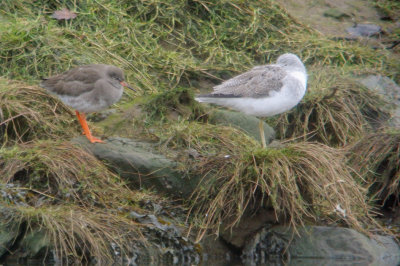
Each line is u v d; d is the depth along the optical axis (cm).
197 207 1128
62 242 982
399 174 1281
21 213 1005
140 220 1072
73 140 1181
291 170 1099
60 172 1089
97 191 1093
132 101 1371
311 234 1109
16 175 1091
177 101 1359
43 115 1255
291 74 1195
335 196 1123
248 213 1120
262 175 1077
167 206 1121
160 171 1139
